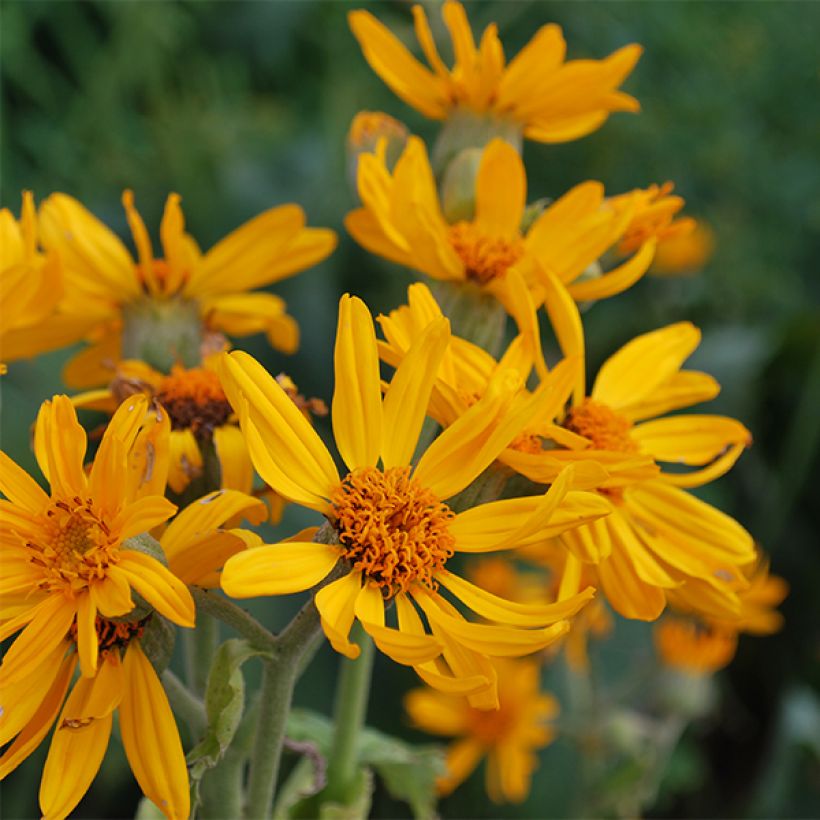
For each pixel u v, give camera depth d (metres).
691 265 1.11
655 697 0.72
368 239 0.51
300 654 0.43
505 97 0.54
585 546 0.45
